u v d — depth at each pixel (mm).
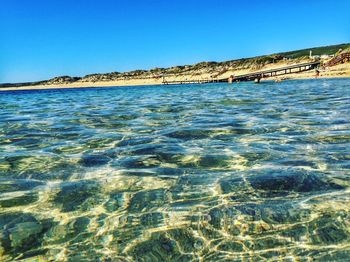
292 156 5773
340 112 10727
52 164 5883
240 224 3559
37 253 3186
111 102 22484
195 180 4875
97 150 6820
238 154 6070
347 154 5727
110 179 5043
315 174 4824
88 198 4383
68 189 4703
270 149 6316
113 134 8602
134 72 158500
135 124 10305
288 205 3910
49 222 3768
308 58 88000
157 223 3670
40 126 10500
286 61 93062
